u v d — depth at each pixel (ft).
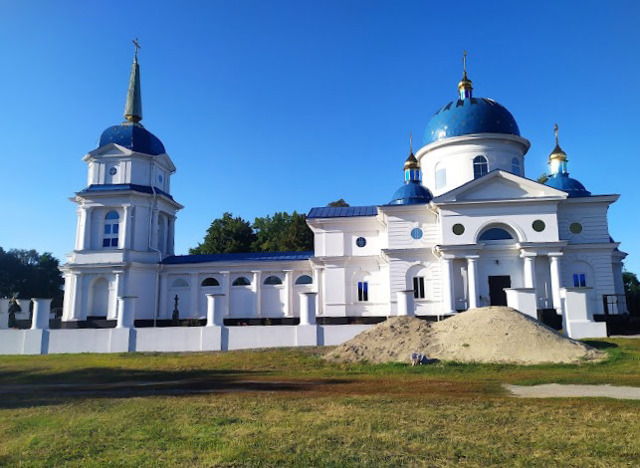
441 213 121.08
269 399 46.91
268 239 249.34
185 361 82.12
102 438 33.65
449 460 27.81
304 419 37.76
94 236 151.02
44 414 42.70
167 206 165.37
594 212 123.85
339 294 136.98
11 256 303.68
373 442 31.24
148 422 37.93
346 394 49.37
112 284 146.61
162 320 149.07
